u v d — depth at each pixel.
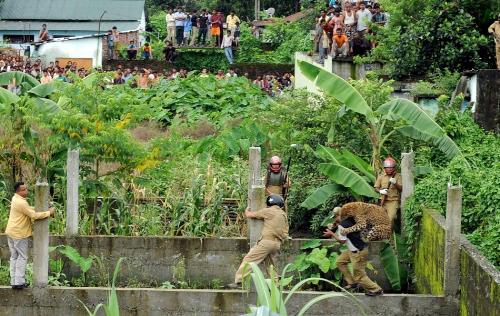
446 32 29.05
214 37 51.06
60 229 20.81
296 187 22.20
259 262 18.30
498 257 16.61
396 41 30.42
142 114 22.41
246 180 21.73
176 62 49.59
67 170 19.94
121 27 57.53
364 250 17.95
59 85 23.34
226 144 24.06
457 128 22.88
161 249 19.78
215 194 21.23
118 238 19.80
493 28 26.20
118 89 33.81
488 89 23.83
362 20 33.25
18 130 22.20
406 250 19.55
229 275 19.73
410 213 19.30
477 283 15.68
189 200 21.09
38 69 41.06
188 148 24.27
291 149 22.84
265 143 23.98
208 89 34.84
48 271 19.02
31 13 58.28
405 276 19.41
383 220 18.39
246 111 32.94
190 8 66.38
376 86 22.69
